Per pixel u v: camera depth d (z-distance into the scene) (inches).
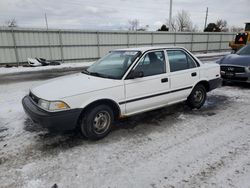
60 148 129.8
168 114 187.2
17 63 597.0
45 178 101.8
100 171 106.8
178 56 179.9
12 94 267.7
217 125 161.9
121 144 134.4
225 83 302.7
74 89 131.6
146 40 815.7
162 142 136.2
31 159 117.9
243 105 211.0
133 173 104.7
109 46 739.4
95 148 129.7
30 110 131.6
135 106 152.6
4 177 102.6
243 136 142.7
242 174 102.4
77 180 100.2
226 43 1091.3
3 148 129.5
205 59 686.5
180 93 179.2
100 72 160.6
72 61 683.4
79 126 139.1
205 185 95.2
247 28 717.3
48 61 632.4
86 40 690.2
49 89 137.3
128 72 148.3
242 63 266.7
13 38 577.6
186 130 153.8
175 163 112.5
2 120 174.6
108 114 142.2
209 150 125.0
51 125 123.0
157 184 96.4
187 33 922.7
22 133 150.1
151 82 157.6
